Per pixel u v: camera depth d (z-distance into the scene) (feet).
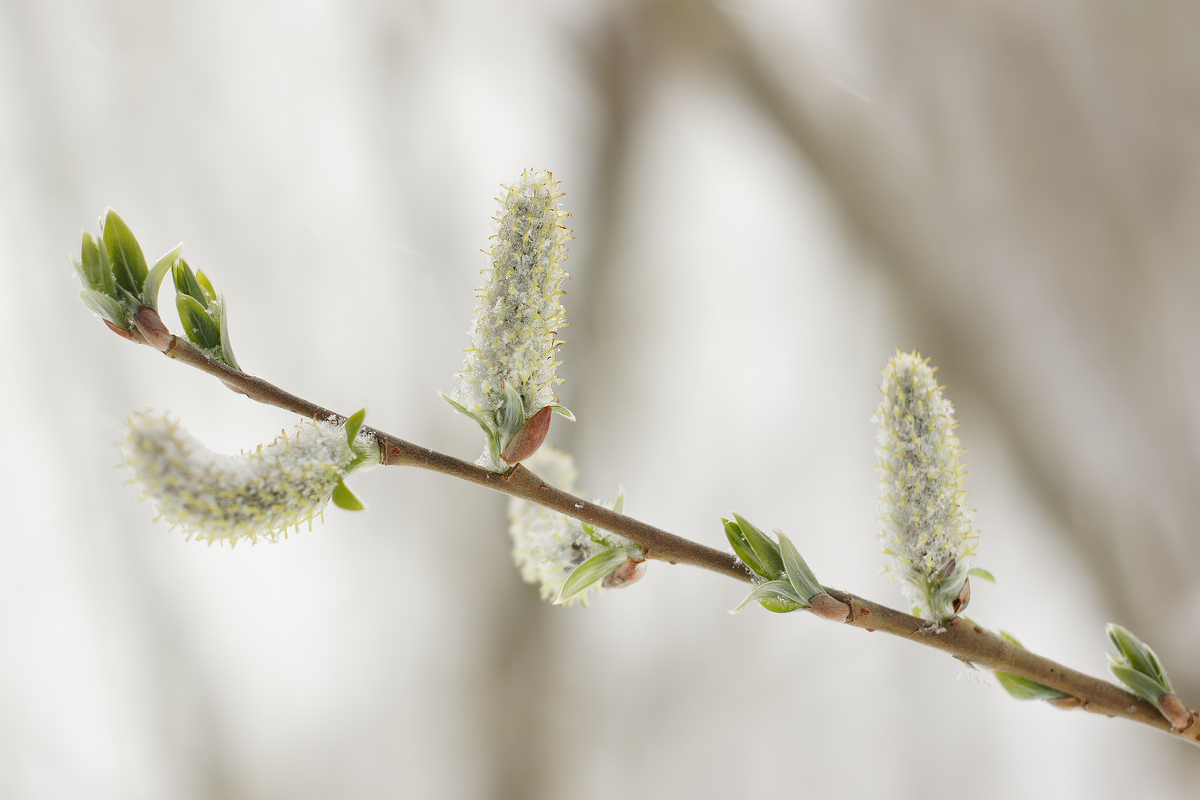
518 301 2.10
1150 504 4.36
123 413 5.28
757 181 5.50
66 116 5.27
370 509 5.45
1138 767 4.77
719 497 5.80
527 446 2.10
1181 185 4.36
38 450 5.32
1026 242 4.60
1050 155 4.53
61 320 5.28
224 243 5.35
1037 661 2.15
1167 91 4.36
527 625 5.17
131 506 5.35
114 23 5.24
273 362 5.33
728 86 4.91
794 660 5.67
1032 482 4.63
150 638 5.33
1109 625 2.18
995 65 4.60
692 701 5.55
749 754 5.59
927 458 2.12
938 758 5.57
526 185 2.10
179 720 5.30
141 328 2.09
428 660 5.32
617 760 5.41
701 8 4.75
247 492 2.04
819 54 4.83
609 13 4.97
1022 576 5.02
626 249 5.27
